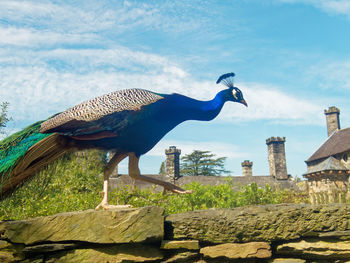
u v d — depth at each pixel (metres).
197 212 4.18
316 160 36.41
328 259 4.05
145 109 4.19
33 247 3.90
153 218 3.87
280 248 4.05
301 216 4.07
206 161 47.88
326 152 34.88
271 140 39.25
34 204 6.25
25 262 3.96
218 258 4.02
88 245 3.95
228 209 4.20
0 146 4.15
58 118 4.03
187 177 35.53
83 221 3.89
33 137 4.14
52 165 4.42
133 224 3.81
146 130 4.25
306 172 33.66
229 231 4.01
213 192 11.22
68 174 8.67
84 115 3.99
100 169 9.52
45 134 4.12
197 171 47.06
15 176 4.10
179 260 3.97
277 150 39.12
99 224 3.85
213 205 10.88
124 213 3.84
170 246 3.96
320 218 4.07
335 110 39.53
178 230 4.05
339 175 30.20
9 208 6.11
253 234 4.02
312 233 4.06
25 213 6.15
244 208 4.20
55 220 3.94
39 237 3.93
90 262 3.87
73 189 8.71
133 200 7.96
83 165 9.23
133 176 4.41
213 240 4.03
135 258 3.88
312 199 22.08
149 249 3.96
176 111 4.46
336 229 4.06
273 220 4.04
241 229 4.00
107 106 4.07
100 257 3.88
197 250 4.04
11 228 4.02
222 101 4.84
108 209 4.10
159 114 4.33
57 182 8.17
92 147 4.23
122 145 4.22
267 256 3.97
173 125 4.56
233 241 4.02
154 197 8.23
